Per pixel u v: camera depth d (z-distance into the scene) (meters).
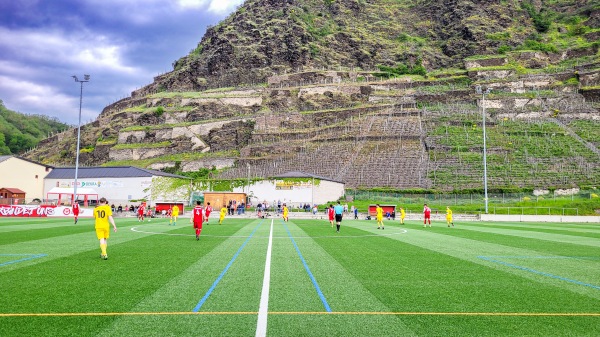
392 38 175.50
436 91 121.31
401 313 9.30
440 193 69.19
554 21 170.75
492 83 120.44
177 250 19.06
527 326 8.48
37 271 13.50
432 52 163.38
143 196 74.69
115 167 79.38
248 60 150.75
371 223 43.94
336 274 13.60
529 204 60.91
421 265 15.56
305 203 67.38
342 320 8.75
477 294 11.09
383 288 11.66
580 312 9.48
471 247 21.59
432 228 36.31
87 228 31.38
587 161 76.88
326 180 69.00
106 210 16.22
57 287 11.29
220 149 113.19
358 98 123.56
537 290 11.62
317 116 113.69
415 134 89.44
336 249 20.09
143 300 10.07
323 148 91.56
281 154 96.94
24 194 75.38
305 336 7.79
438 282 12.54
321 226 37.59
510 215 52.94
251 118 116.50
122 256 16.97
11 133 181.75
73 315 8.85
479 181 72.00
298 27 160.62
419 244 22.77
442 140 86.50
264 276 13.12
